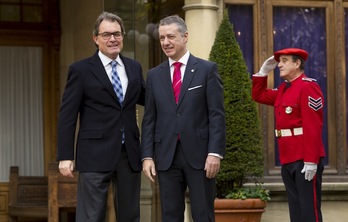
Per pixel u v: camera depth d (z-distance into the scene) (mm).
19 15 12812
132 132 6777
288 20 9609
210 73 6727
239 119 8578
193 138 6652
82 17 11930
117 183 6770
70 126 6703
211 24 9148
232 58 8656
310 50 9656
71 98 6715
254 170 8617
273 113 9453
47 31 12836
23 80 12812
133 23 10594
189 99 6680
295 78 7512
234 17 9469
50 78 12836
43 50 12844
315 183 7375
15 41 12789
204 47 9109
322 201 9320
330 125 9617
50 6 12766
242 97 8617
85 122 6746
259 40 9508
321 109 7375
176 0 9867
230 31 8727
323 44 9672
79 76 6727
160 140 6723
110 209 10312
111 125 6691
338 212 9336
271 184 9109
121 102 6750
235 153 8547
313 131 7281
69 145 6703
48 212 10422
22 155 12758
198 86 6695
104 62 6770
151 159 6734
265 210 9156
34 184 12273
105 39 6695
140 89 6902
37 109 12820
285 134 7465
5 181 12672
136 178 6801
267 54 9531
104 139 6676
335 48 9664
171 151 6668
